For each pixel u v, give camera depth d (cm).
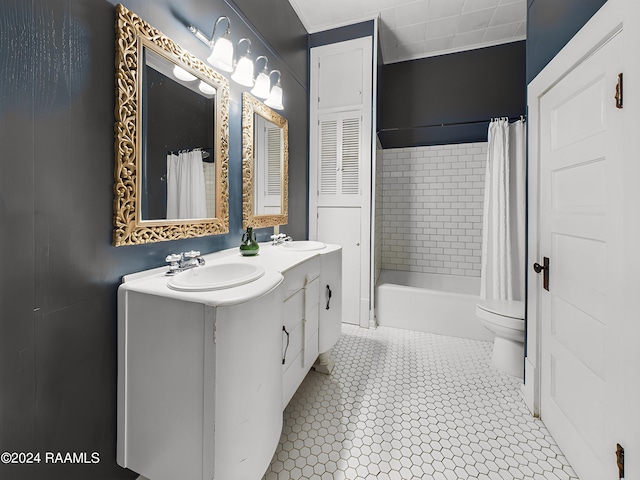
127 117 101
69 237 87
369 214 266
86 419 93
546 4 141
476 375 189
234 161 170
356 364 204
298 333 143
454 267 325
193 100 134
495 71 303
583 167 112
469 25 273
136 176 105
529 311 158
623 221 89
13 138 74
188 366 88
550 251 138
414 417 150
